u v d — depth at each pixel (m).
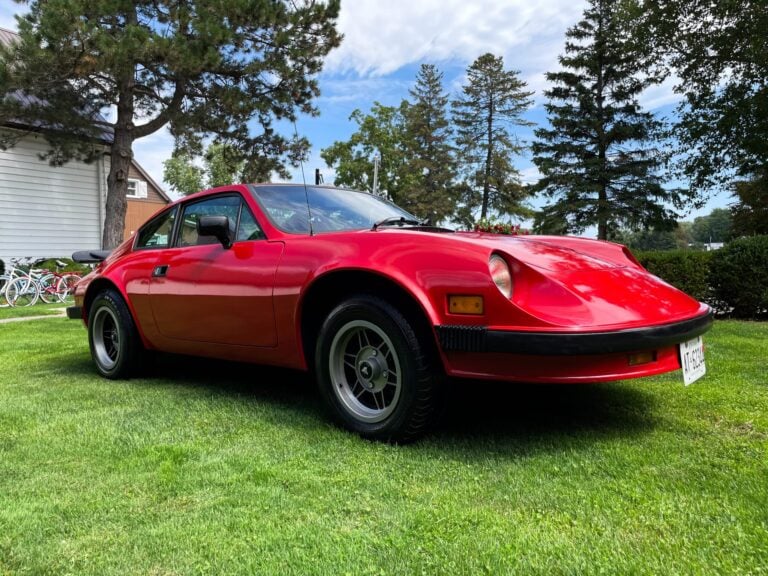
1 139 12.16
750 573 1.35
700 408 2.76
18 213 13.63
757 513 1.65
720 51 18.42
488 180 42.56
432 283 2.21
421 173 43.22
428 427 2.34
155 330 3.52
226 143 14.48
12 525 1.67
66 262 12.95
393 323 2.29
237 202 3.21
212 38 10.95
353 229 3.06
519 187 42.75
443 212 41.78
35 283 10.75
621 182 30.00
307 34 13.06
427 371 2.26
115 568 1.44
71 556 1.50
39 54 9.53
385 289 2.41
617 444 2.27
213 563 1.45
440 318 2.19
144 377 3.87
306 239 2.75
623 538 1.53
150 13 11.45
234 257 2.98
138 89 12.62
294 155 14.55
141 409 2.96
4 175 13.33
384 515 1.70
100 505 1.80
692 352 2.47
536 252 2.46
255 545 1.54
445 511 1.71
